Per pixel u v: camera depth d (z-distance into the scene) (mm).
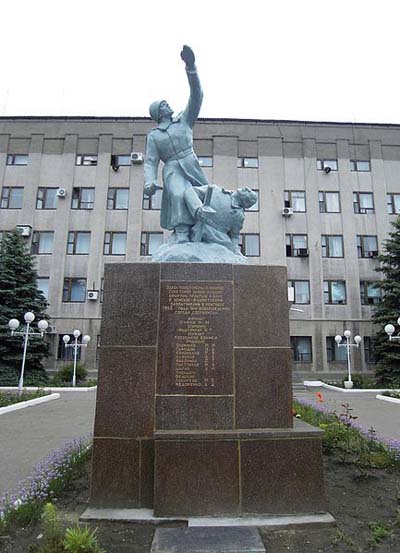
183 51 5449
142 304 4562
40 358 20203
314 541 3578
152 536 3639
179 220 5629
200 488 3986
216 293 4617
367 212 26750
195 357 4461
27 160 26797
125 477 4176
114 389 4363
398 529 3777
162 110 6020
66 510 4176
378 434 7555
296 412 8492
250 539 3520
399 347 20406
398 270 21516
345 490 4793
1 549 3459
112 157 26688
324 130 27516
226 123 27203
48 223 25969
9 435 8320
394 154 27578
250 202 5961
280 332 4570
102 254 25344
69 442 7254
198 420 4328
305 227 26125
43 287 25078
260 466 4051
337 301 25297
